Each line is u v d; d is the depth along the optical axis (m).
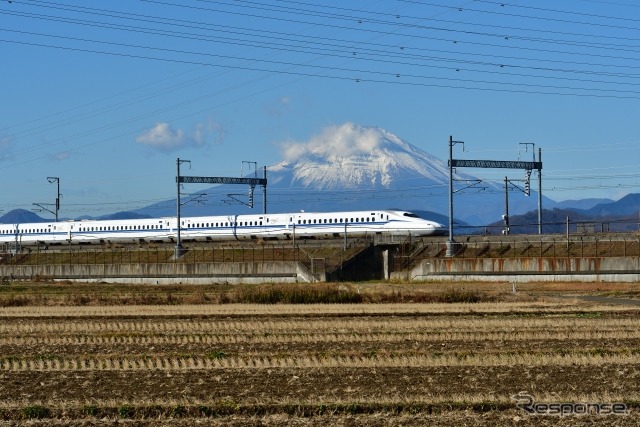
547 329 67.00
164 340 64.75
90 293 117.50
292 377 47.97
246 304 96.44
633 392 43.16
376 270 148.12
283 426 37.75
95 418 39.88
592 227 155.38
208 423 38.41
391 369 49.91
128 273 154.38
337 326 71.56
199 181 173.25
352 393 43.44
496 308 85.19
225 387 45.59
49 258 177.62
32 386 46.62
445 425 37.50
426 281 130.75
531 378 46.88
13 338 66.69
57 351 60.09
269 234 174.50
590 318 74.81
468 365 50.84
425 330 67.75
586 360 51.69
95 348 61.22
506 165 143.12
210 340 64.38
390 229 159.75
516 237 139.75
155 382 47.25
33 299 103.44
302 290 98.94
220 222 182.62
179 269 149.62
